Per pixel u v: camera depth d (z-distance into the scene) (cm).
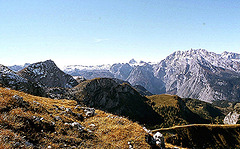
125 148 2152
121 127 2742
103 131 2598
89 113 3666
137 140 2414
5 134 1334
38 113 2202
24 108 2059
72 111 3453
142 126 3300
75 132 2100
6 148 1181
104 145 2044
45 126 1898
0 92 2191
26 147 1330
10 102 2003
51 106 3200
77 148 1745
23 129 1605
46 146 1546
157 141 2712
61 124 2173
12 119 1647
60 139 1773
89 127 2692
